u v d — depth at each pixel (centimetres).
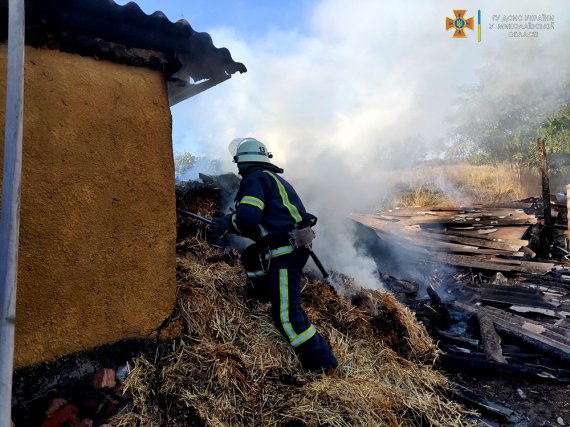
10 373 135
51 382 218
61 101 221
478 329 463
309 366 275
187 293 284
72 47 226
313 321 326
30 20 206
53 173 217
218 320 282
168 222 265
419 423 272
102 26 227
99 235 234
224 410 232
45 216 215
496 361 374
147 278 254
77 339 228
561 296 569
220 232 281
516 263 704
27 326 210
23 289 208
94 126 232
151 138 256
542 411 310
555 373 361
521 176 1375
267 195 280
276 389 258
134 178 249
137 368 244
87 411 224
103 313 237
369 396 261
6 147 135
